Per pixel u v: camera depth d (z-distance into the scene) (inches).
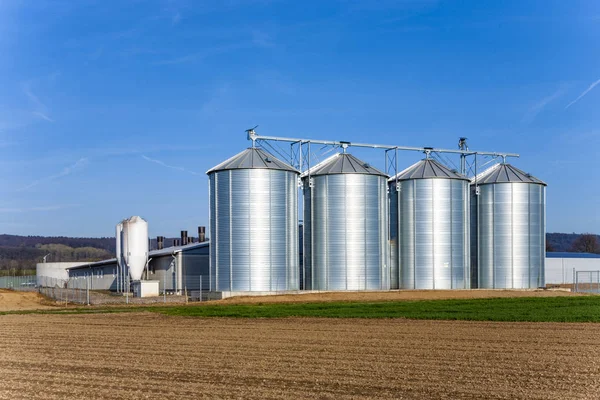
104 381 926.4
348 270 2719.0
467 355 1121.4
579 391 850.1
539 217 3191.4
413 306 2090.3
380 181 2817.4
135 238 3024.1
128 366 1036.5
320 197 2770.7
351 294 2608.3
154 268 3378.4
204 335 1407.5
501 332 1430.9
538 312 1859.0
